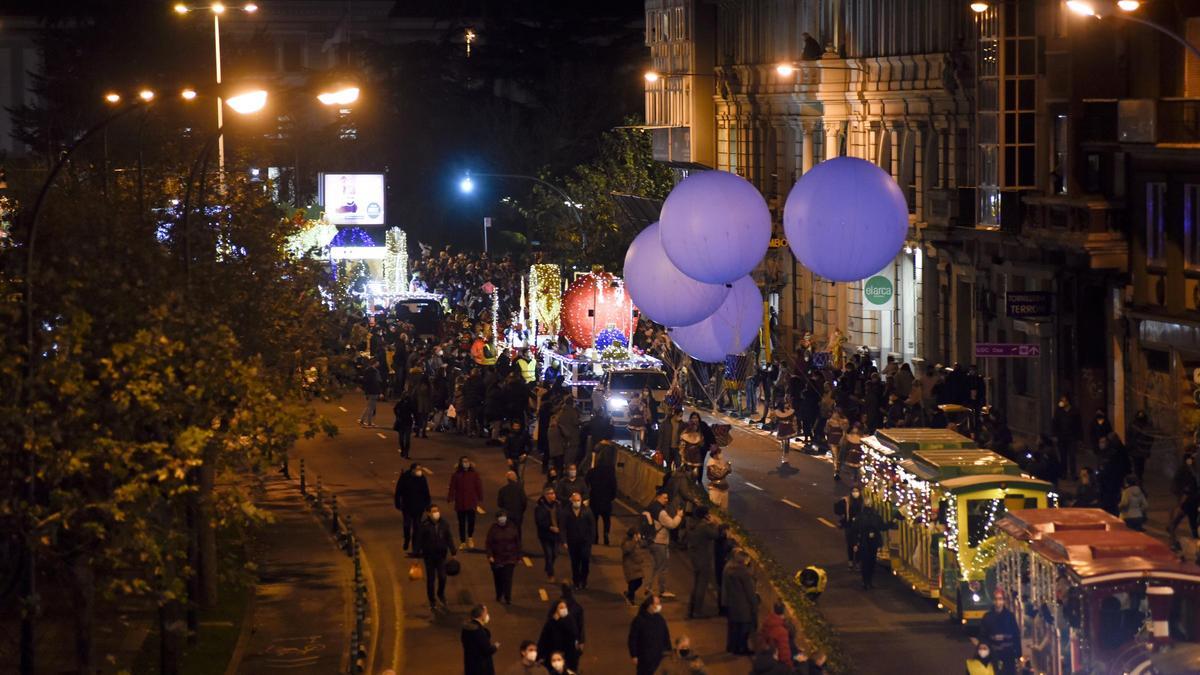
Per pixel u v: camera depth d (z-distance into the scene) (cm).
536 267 9212
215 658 4097
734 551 4116
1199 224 6206
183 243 4125
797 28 10212
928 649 4000
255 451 3706
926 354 8588
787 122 10394
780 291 10431
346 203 14962
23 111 15712
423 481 5266
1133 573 3278
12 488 3005
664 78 11950
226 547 5381
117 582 3103
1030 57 7206
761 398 8238
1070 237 6631
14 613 4481
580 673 3922
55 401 3075
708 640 4175
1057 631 3434
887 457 4794
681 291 5297
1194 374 6016
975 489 4203
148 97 3631
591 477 5350
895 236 4794
